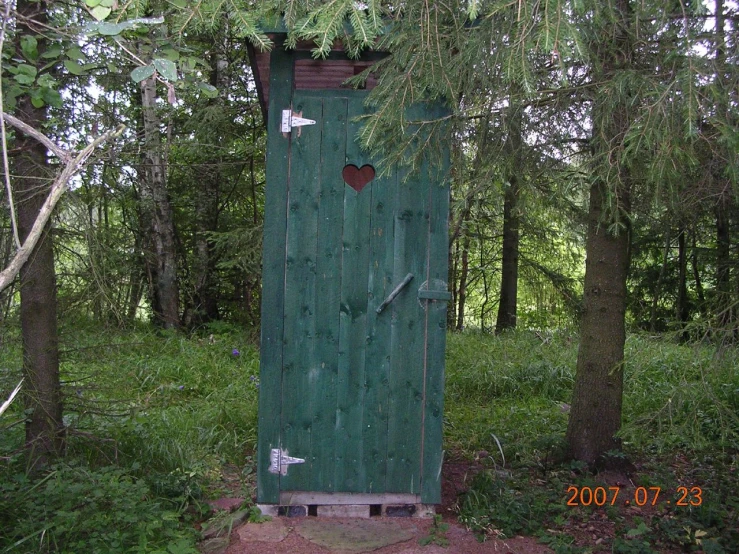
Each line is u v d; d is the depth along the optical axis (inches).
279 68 136.1
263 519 135.4
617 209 139.6
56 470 134.5
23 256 69.2
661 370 235.3
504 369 267.4
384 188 137.0
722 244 248.5
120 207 235.3
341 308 137.1
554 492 155.6
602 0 104.6
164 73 89.5
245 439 186.2
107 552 111.7
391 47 123.7
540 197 161.2
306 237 136.7
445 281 138.2
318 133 136.5
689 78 100.9
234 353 273.4
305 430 137.7
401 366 137.8
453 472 171.5
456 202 135.0
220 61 357.4
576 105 141.9
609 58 135.1
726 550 126.0
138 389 224.7
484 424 214.7
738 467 164.6
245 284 409.7
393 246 137.2
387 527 134.5
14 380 138.4
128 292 167.3
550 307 307.3
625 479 166.1
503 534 133.0
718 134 114.6
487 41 111.6
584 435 172.1
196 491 142.8
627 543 127.3
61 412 146.3
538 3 87.2
